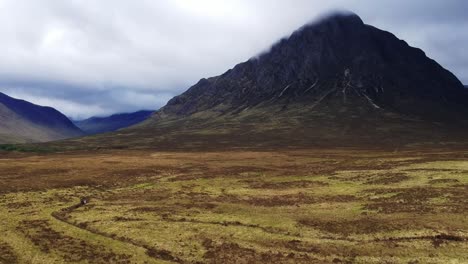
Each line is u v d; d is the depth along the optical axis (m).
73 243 44.09
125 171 105.50
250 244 42.03
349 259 37.06
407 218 47.59
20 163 127.12
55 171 105.81
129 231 48.06
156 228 48.91
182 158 146.00
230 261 37.47
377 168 92.81
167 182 90.00
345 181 78.81
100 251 41.31
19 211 60.78
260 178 90.25
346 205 57.84
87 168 112.00
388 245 39.84
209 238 44.34
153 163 125.62
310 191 71.00
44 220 54.69
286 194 69.25
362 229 44.91
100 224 51.69
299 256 38.12
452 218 46.34
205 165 119.75
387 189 66.69
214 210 57.81
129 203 66.31
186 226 49.44
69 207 64.19
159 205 63.25
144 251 41.25
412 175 77.62
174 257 39.38
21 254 40.69
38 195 74.56
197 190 78.00
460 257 36.03
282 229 47.00
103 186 86.31
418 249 38.44
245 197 68.31
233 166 115.00
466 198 55.25
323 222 48.53
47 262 38.34
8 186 82.50
